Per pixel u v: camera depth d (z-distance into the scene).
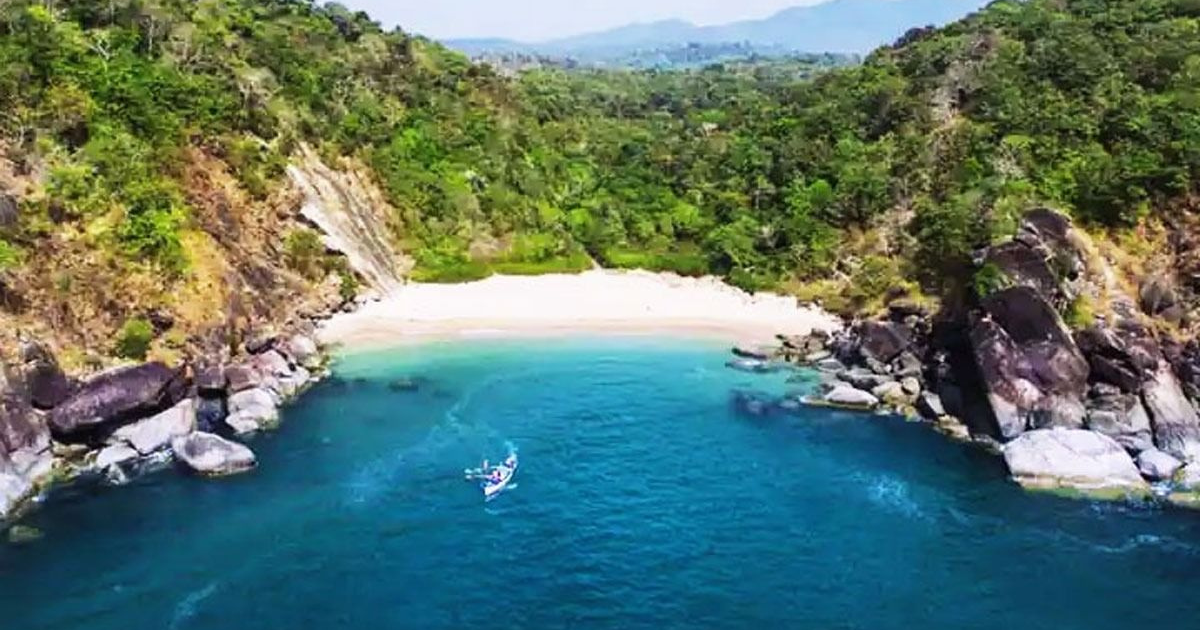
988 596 43.47
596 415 66.31
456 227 109.25
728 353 81.31
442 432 62.12
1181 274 66.50
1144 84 89.75
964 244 73.31
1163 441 59.03
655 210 122.12
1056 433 58.59
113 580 42.56
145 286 64.00
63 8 93.62
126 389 55.78
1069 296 63.88
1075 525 50.47
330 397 68.19
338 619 40.22
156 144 76.25
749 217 112.94
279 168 89.44
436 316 89.69
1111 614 42.12
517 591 43.03
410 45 152.25
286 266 84.62
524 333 85.81
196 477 53.72
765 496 53.88
